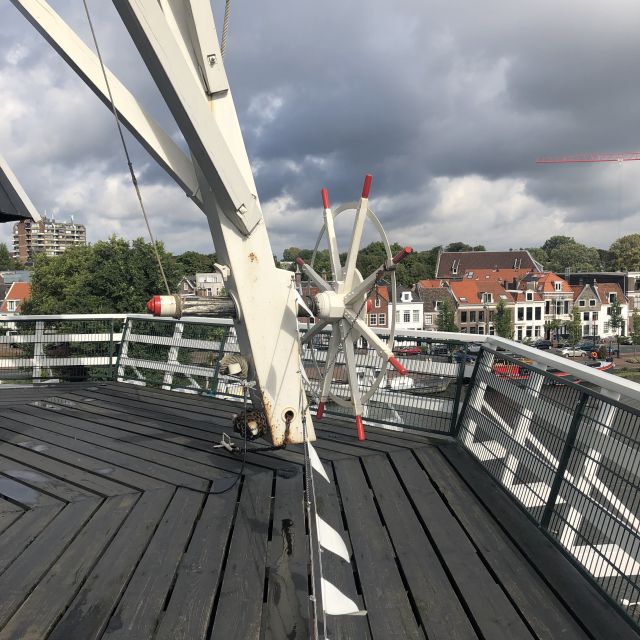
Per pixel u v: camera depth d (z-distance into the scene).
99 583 2.78
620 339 74.62
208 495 3.90
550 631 2.42
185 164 3.62
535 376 3.78
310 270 4.75
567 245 127.88
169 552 3.09
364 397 4.25
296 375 3.94
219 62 3.41
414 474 4.31
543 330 73.12
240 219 3.55
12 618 2.49
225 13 3.44
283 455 4.75
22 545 3.16
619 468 2.74
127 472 4.34
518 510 3.63
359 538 3.30
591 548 2.85
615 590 2.66
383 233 3.91
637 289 80.44
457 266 82.75
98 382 8.03
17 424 5.79
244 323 3.79
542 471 3.46
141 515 3.56
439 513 3.62
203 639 2.36
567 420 3.30
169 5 3.33
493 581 2.83
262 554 3.08
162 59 3.06
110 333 8.21
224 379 7.04
